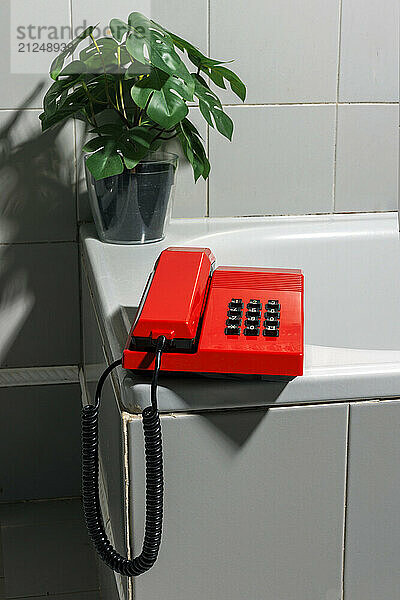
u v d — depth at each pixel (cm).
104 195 136
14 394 163
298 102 154
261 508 86
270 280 91
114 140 133
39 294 159
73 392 165
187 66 150
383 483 87
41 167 152
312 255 148
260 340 81
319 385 83
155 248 137
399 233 151
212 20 148
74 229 156
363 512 87
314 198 160
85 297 146
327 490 86
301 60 152
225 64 151
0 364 162
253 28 150
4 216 153
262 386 82
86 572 149
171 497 84
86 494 84
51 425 167
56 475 170
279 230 149
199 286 87
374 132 158
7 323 159
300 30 151
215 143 154
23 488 170
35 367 163
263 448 84
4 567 150
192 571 87
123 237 139
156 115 126
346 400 84
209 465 84
